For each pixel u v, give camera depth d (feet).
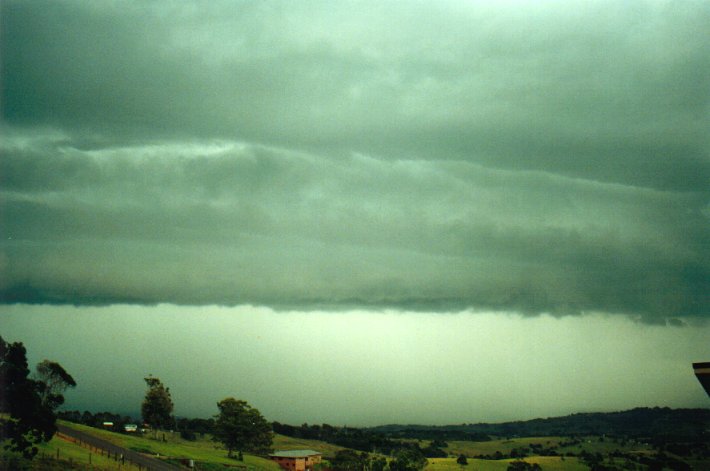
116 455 359.87
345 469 627.05
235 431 554.46
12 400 280.51
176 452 446.60
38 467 282.36
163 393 565.53
